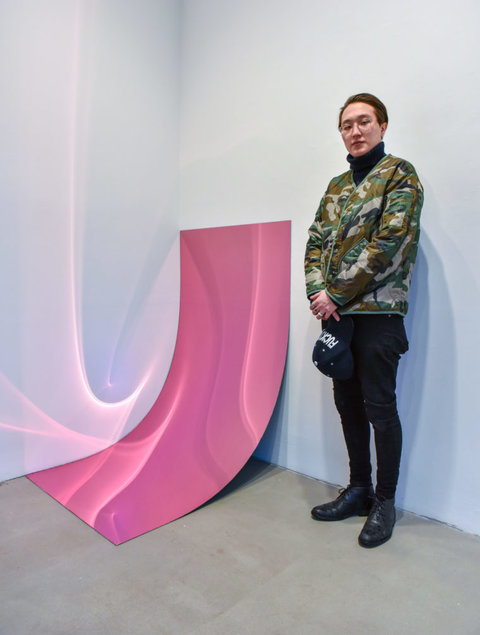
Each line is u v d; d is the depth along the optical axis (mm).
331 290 1429
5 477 1913
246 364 2102
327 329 1474
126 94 2227
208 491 1733
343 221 1501
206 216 2375
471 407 1534
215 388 2166
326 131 1874
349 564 1354
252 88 2135
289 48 1986
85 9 2049
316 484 1913
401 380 1688
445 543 1480
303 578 1284
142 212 2324
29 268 1938
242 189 2199
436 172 1570
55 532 1512
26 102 1889
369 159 1481
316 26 1888
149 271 2365
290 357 2025
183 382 2336
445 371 1584
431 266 1598
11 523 1568
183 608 1156
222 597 1199
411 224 1380
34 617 1118
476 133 1481
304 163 1953
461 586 1262
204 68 2348
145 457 2018
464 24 1490
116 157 2203
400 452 1500
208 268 2346
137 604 1168
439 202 1568
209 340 2305
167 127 2424
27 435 1965
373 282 1395
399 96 1647
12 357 1910
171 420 2209
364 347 1452
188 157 2453
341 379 1492
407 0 1614
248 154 2168
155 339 2406
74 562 1345
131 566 1329
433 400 1616
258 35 2102
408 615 1146
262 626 1099
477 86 1473
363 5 1734
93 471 1973
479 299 1501
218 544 1449
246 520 1604
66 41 1993
